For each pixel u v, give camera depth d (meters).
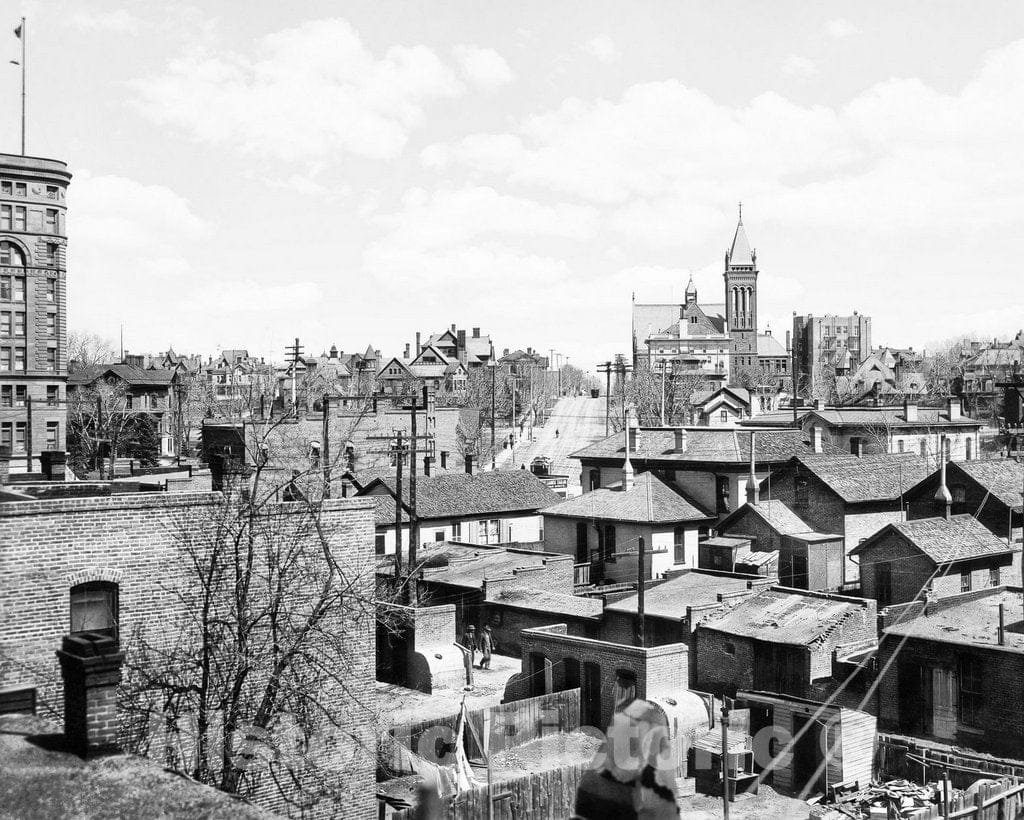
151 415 129.38
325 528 28.56
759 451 69.75
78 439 114.56
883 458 65.94
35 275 108.12
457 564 60.75
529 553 60.91
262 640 27.31
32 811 11.16
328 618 28.31
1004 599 43.66
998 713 36.62
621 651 41.06
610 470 76.31
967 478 58.28
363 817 28.69
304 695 25.44
